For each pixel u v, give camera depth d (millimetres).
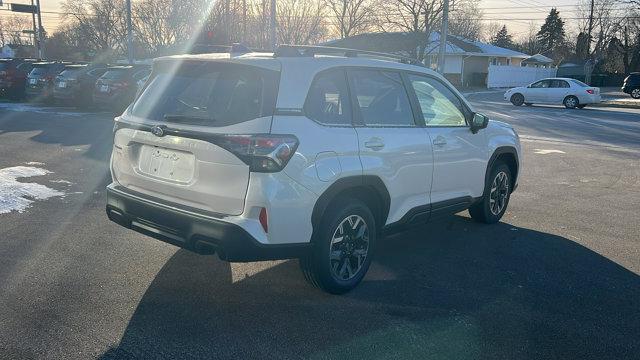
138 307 4062
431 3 39969
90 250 5203
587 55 63219
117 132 4562
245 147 3684
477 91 44188
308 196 3891
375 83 4656
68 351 3430
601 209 7570
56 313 3922
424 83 5262
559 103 28047
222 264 4957
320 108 4105
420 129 5016
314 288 4500
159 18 46562
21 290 4277
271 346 3580
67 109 19109
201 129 3863
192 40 39406
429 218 5262
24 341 3527
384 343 3676
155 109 4301
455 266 5160
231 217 3768
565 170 10617
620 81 63719
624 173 10406
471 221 6750
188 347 3529
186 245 3977
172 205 4035
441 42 28266
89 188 7645
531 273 5043
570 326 4012
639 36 64938
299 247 3951
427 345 3674
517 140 6754
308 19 41000
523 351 3637
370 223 4508
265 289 4453
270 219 3742
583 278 4961
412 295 4457
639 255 5648
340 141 4125
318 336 3730
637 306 4398
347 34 47062
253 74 3938
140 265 4871
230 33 31016
